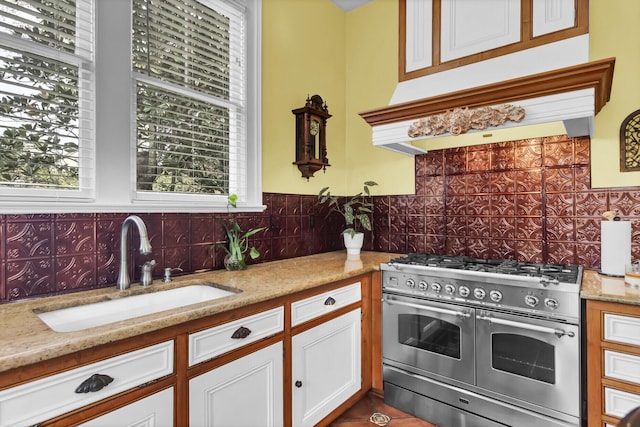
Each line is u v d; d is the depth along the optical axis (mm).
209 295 1655
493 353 1739
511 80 1563
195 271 1854
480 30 1824
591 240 1948
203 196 1972
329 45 2838
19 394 813
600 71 1391
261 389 1431
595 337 1472
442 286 1895
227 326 1294
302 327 1641
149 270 1550
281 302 1527
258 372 1418
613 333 1434
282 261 2307
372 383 2178
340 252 2770
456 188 2414
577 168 1987
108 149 1547
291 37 2494
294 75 2512
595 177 1938
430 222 2533
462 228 2389
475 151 2336
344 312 1930
